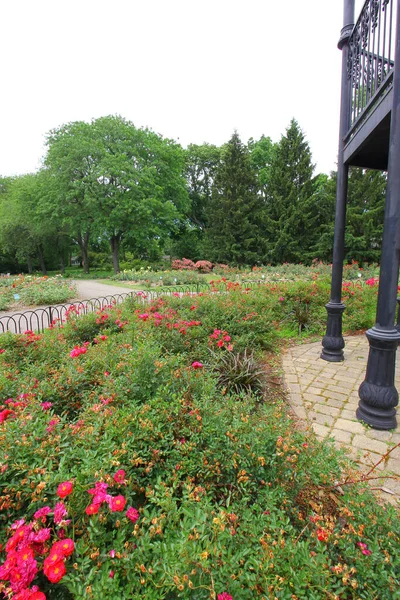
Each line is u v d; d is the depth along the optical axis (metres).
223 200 20.91
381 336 2.29
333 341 3.80
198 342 3.42
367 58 2.79
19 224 23.69
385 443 2.17
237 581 0.88
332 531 1.14
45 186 20.30
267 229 20.67
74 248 29.98
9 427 1.33
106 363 2.36
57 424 1.46
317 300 5.54
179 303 5.07
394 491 1.68
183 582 0.83
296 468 1.40
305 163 20.17
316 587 0.92
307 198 19.97
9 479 1.16
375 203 18.11
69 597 0.95
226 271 17.27
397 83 2.10
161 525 1.03
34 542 0.95
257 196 21.58
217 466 1.39
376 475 1.81
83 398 2.04
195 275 15.64
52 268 31.69
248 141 27.70
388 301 2.29
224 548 0.93
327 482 1.44
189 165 27.52
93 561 0.94
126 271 18.06
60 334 3.62
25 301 8.88
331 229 19.09
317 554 0.98
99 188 18.94
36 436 1.31
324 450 1.53
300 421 2.47
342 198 3.60
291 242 19.55
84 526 1.04
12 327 6.36
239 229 20.97
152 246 22.44
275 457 1.40
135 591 0.89
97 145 18.80
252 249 21.31
